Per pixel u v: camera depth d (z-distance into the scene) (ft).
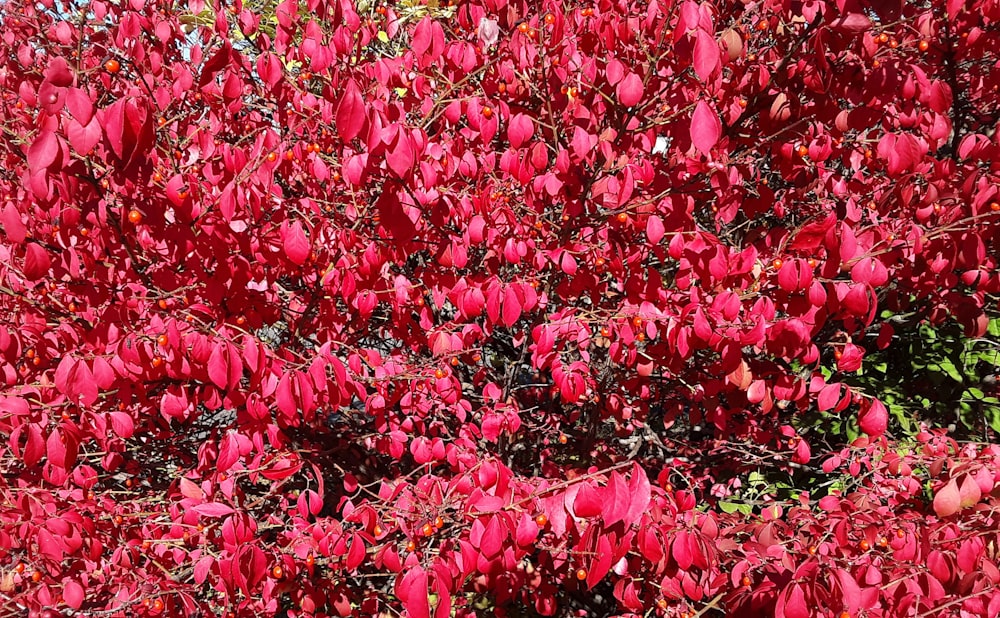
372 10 10.10
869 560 6.84
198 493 7.44
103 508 8.53
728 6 8.23
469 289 7.80
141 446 10.84
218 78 9.22
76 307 8.42
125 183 6.93
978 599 6.19
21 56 9.61
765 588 6.49
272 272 8.96
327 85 8.39
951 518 7.28
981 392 12.45
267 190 7.65
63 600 7.54
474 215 8.52
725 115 8.23
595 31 7.83
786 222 11.96
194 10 9.69
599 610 11.36
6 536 7.05
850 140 9.00
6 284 7.94
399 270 10.94
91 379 6.32
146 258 8.51
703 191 8.73
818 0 6.63
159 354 6.48
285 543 8.67
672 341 7.55
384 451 9.37
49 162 5.26
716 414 9.80
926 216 8.28
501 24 8.42
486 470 6.79
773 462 11.58
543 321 10.62
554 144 8.75
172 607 8.07
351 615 9.27
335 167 9.23
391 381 9.20
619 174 7.70
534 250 8.91
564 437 11.42
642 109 7.95
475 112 7.82
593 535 5.73
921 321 12.06
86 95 5.25
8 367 7.47
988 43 8.66
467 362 10.07
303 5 14.43
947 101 7.34
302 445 10.35
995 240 8.49
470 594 11.03
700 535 6.20
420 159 6.92
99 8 9.29
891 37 8.27
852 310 6.69
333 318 9.18
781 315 9.25
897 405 12.52
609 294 9.69
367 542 9.15
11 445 6.87
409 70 8.72
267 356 6.72
